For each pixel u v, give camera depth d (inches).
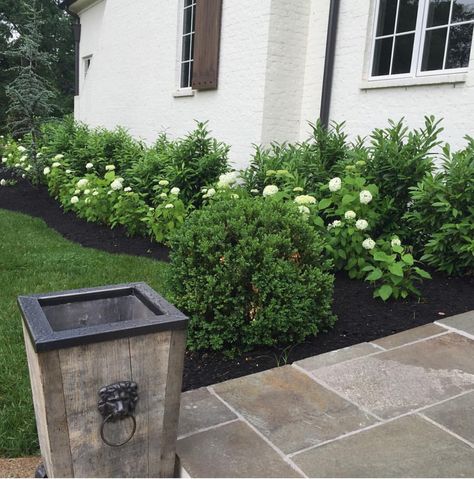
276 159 210.8
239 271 105.4
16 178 386.0
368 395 90.4
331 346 111.7
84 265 179.9
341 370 99.2
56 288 154.5
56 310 72.3
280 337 111.0
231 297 107.3
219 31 273.4
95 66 449.7
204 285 107.7
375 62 230.5
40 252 199.0
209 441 77.4
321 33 244.7
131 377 65.2
